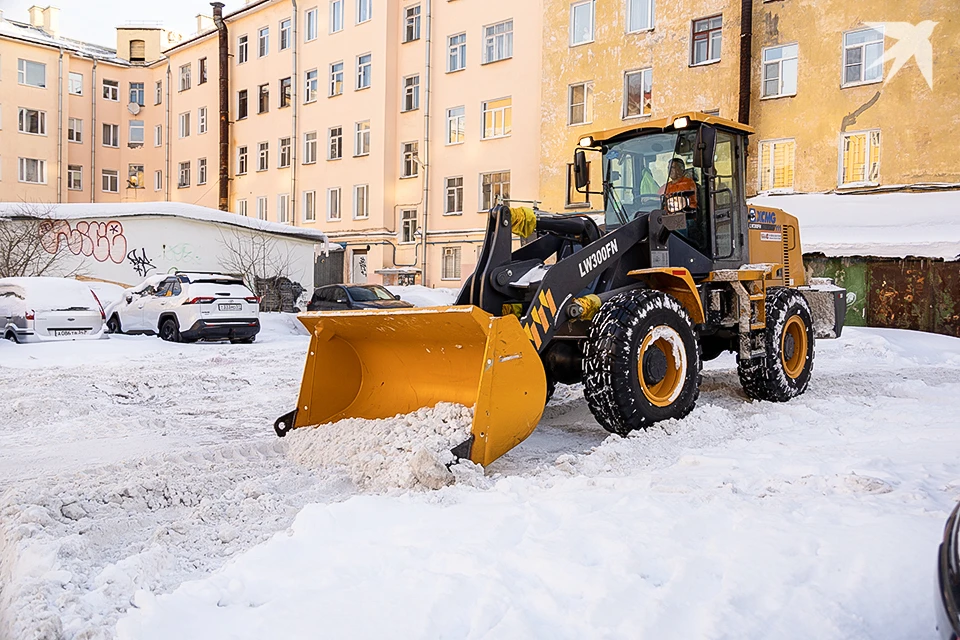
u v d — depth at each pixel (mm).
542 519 3271
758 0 20531
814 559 2707
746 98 20422
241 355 12555
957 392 7676
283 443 5191
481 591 2543
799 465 4324
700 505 3467
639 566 2707
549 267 5516
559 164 24562
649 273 5836
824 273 17406
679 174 6586
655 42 22422
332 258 31703
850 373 9641
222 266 22016
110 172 42844
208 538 3445
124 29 43625
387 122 29500
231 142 36594
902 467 4207
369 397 5699
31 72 38875
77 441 5871
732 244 7047
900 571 2592
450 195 28219
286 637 2320
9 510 3625
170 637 2371
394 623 2373
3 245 20156
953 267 16016
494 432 4488
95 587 2848
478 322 4523
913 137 18359
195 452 4887
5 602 2775
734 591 2498
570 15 24250
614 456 4766
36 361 11180
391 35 29516
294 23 32875
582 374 5773
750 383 7121
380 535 3230
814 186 19766
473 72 27188
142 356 12078
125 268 20922
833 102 19438
